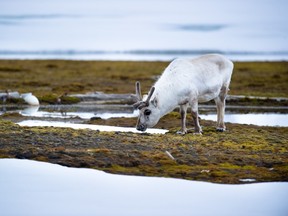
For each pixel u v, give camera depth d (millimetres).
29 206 33656
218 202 34469
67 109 73875
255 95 91062
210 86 49656
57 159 39969
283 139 48875
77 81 109438
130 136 46625
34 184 36531
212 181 37250
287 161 40688
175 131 51156
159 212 33188
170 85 48125
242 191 36031
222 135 49281
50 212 32875
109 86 100938
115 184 36781
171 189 36250
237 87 102938
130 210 33219
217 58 50969
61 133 46250
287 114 72125
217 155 41656
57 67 147250
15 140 43281
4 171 38281
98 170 38719
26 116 65062
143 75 124500
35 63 160500
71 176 37688
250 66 158375
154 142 44656
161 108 48156
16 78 112625
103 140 44406
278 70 146125
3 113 67688
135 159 39906
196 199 34688
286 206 34156
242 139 47625
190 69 48750
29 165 39188
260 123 62844
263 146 44844
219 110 52125
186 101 48844
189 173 38344
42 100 80188
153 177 37688
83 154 40688
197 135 48594
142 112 47969
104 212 33031
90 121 60656
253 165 40031
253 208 33500
